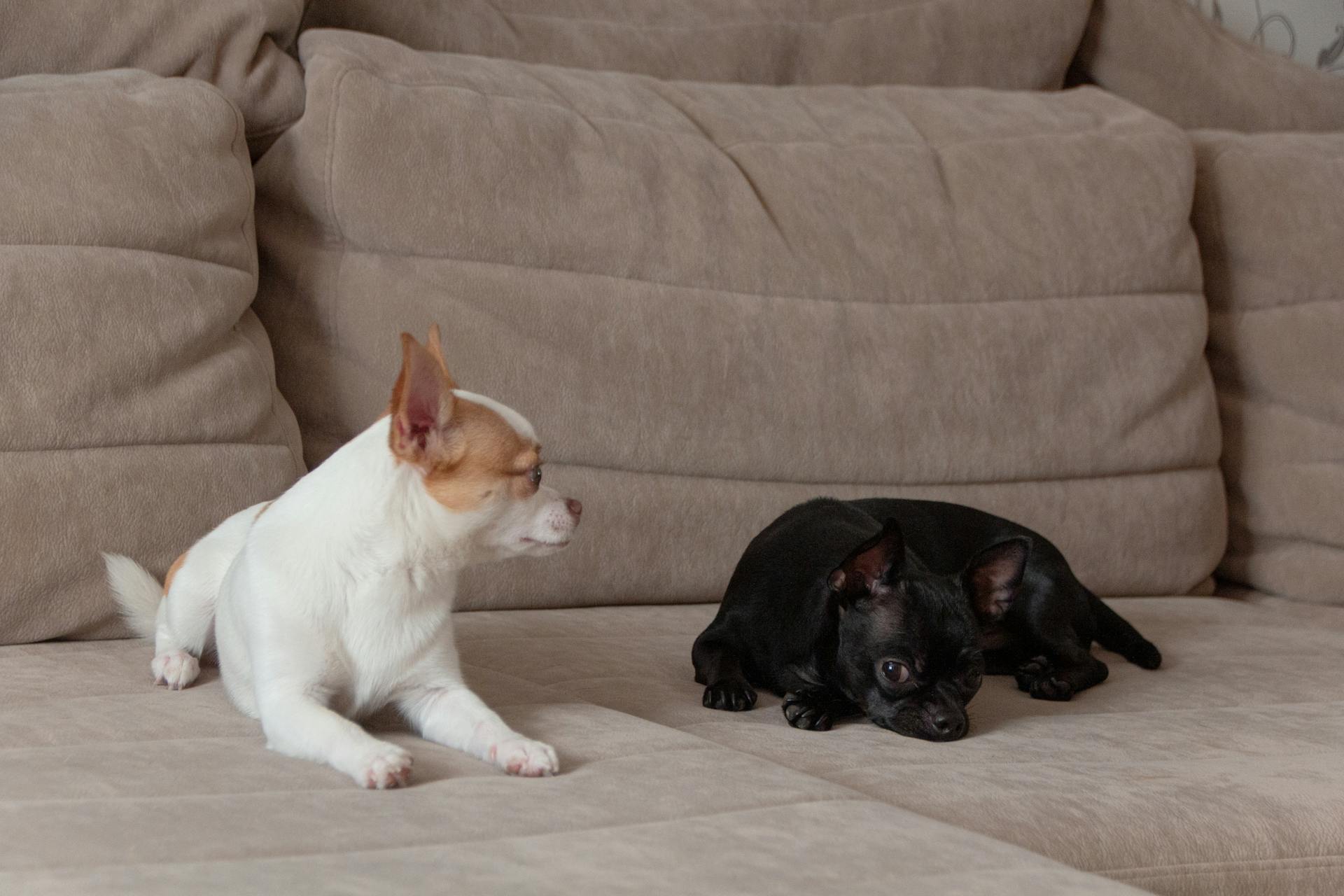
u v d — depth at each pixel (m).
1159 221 2.89
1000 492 2.71
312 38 2.42
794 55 3.05
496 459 1.58
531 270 2.40
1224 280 3.09
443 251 2.34
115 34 2.27
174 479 2.03
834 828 1.20
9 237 1.96
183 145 2.13
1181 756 1.70
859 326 2.62
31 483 1.92
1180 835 1.42
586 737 1.51
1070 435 2.76
